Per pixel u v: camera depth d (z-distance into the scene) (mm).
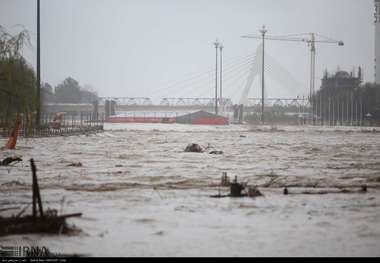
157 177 127875
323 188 110375
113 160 171500
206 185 113875
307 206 88188
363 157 191625
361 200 94562
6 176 125562
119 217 78938
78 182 117625
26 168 142500
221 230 71688
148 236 68812
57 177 125500
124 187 110188
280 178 126250
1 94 154500
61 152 199625
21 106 157875
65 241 66750
